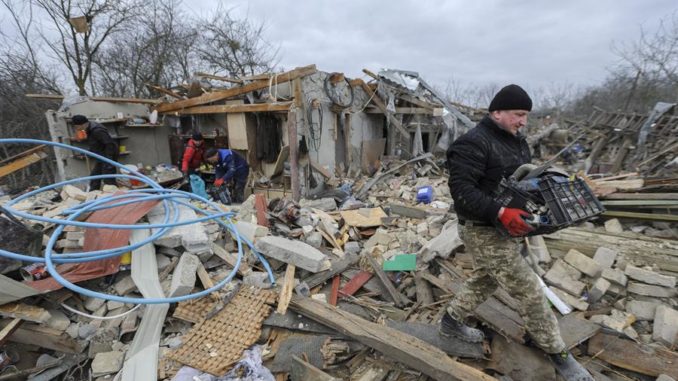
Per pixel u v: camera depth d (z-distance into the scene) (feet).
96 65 41.27
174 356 7.93
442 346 8.02
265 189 24.97
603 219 12.82
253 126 24.68
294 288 10.30
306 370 7.65
